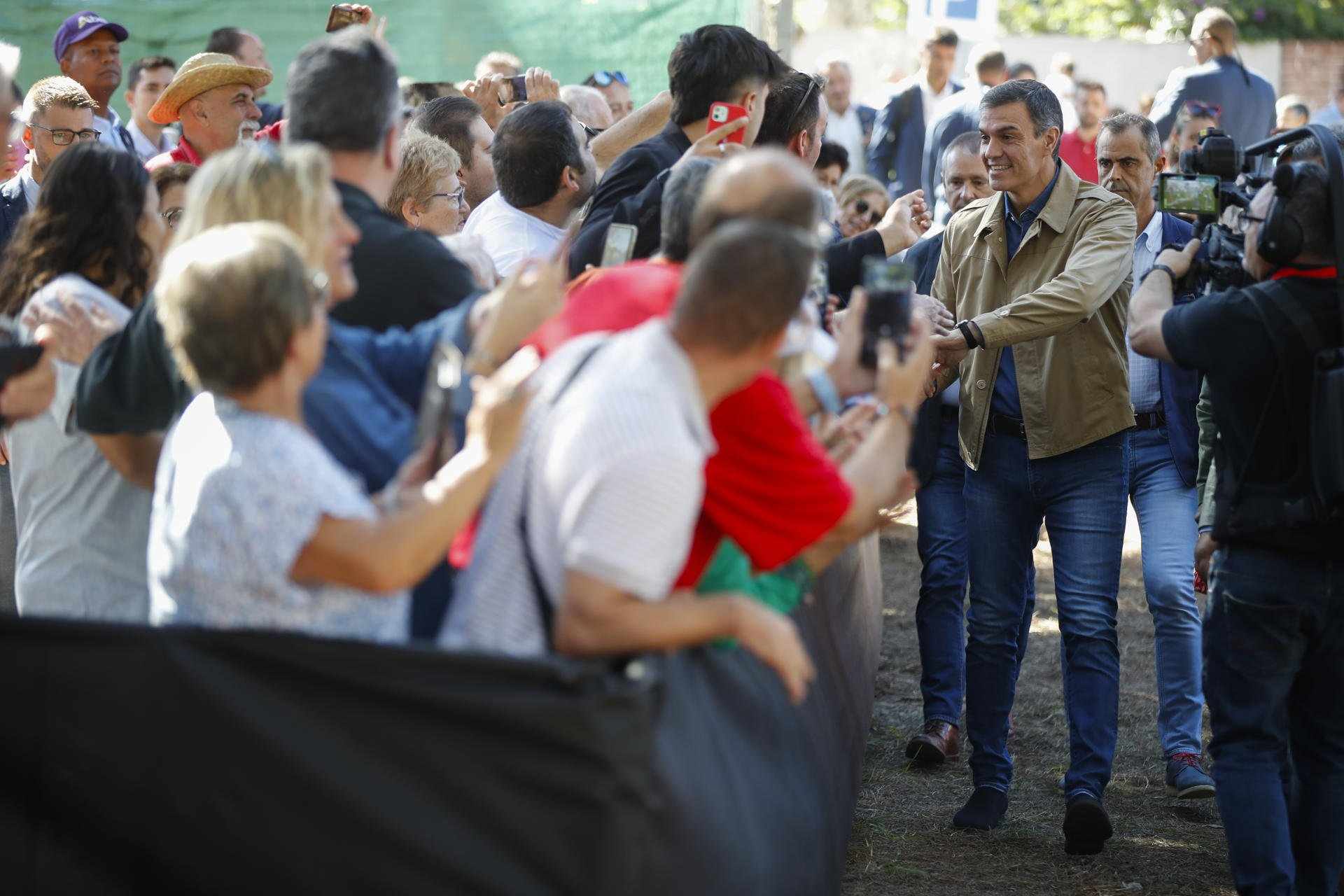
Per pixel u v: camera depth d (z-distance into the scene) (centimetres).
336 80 300
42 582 330
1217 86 1070
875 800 518
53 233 337
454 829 206
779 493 250
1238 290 365
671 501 220
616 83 753
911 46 1875
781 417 251
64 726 215
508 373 221
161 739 213
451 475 220
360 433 256
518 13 786
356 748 208
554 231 472
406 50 782
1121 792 529
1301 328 354
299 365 232
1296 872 389
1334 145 356
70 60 682
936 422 543
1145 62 1773
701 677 242
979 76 1147
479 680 205
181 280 226
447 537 220
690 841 215
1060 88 1410
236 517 223
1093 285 467
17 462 346
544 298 271
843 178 823
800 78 466
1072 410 480
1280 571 367
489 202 480
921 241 558
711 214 262
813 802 304
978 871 458
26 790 217
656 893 206
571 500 221
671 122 443
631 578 218
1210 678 385
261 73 584
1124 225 485
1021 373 487
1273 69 2025
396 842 207
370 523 223
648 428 221
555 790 203
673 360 231
